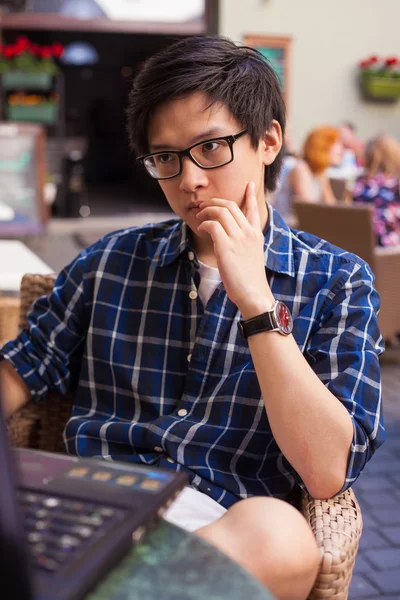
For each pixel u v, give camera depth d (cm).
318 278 133
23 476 88
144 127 127
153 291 140
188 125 121
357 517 116
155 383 138
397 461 322
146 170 133
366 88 979
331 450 114
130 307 141
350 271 132
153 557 77
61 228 901
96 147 1661
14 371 146
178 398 137
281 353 113
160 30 970
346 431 114
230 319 133
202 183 122
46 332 146
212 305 133
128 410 140
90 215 1041
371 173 511
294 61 954
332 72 970
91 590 71
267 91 129
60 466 90
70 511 80
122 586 72
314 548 99
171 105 122
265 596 70
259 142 128
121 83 1620
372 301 131
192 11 965
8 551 62
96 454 135
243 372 130
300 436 113
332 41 961
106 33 1548
